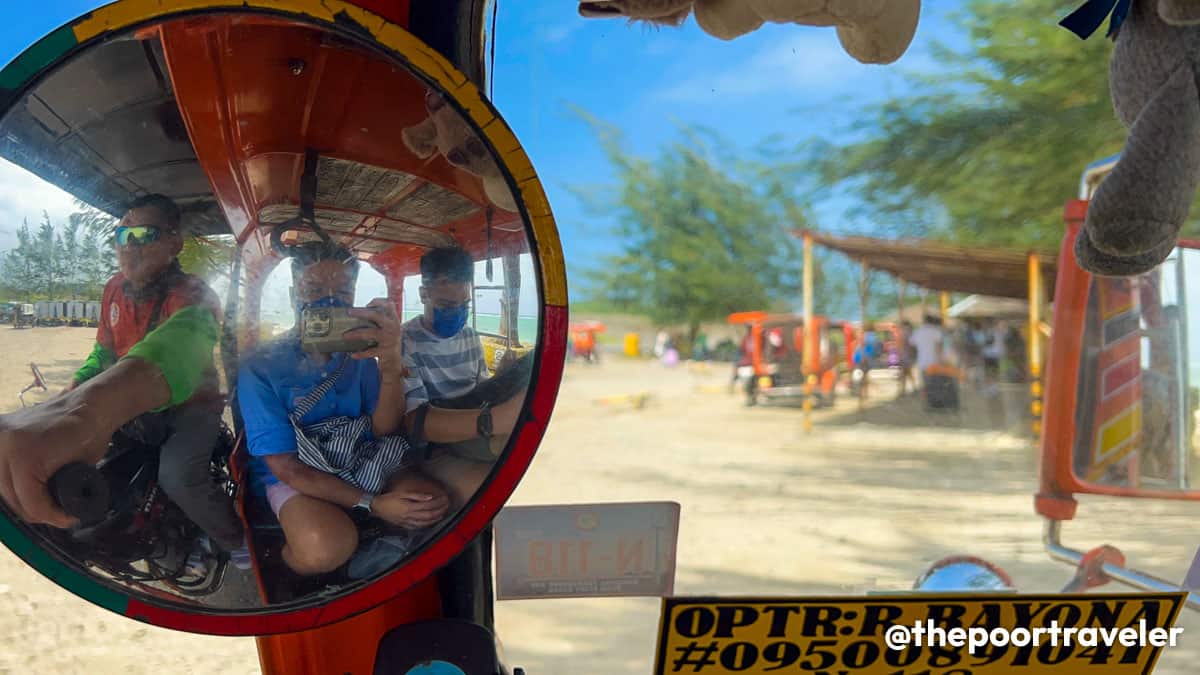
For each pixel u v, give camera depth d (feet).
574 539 4.19
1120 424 9.50
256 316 3.50
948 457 23.00
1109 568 6.83
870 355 39.06
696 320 52.95
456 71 3.21
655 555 4.20
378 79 3.34
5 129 3.27
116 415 3.42
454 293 3.41
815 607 4.03
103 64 3.21
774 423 30.17
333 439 3.42
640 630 8.41
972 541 13.55
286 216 3.55
